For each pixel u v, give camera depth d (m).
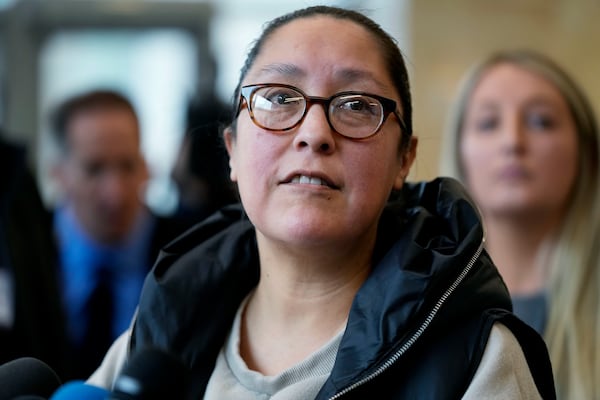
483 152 2.64
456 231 1.41
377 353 1.30
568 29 5.60
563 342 2.42
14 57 6.02
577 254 2.52
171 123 5.85
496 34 5.59
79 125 3.14
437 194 1.50
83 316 3.09
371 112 1.38
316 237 1.33
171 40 5.99
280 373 1.38
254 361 1.46
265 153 1.36
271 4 5.98
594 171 2.62
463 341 1.33
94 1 6.04
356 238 1.38
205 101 3.68
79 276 3.13
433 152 3.06
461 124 2.74
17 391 1.18
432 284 1.31
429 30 5.60
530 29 5.61
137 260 3.19
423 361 1.33
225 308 1.52
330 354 1.37
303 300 1.44
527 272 2.61
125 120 3.18
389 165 1.40
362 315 1.35
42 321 2.63
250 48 1.50
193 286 1.51
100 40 6.04
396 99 1.45
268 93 1.38
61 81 6.03
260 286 1.51
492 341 1.31
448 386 1.29
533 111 2.63
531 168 2.59
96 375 1.61
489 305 1.36
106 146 3.12
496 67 2.74
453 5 5.60
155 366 1.03
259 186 1.37
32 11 6.11
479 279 1.36
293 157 1.34
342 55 1.39
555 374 2.39
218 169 3.34
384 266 1.37
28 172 2.74
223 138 1.66
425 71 5.58
